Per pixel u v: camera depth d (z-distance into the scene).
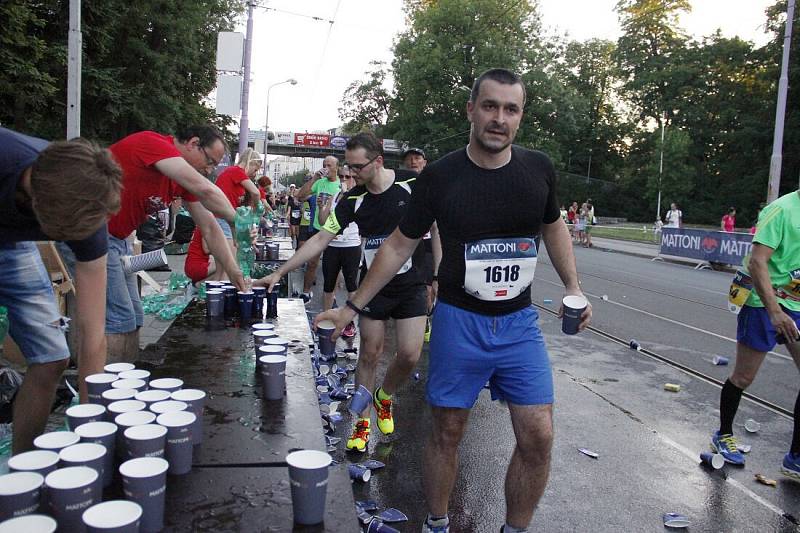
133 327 3.85
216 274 5.95
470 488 3.37
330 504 1.81
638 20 57.50
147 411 2.02
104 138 20.95
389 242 2.59
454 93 45.06
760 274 3.49
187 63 23.83
